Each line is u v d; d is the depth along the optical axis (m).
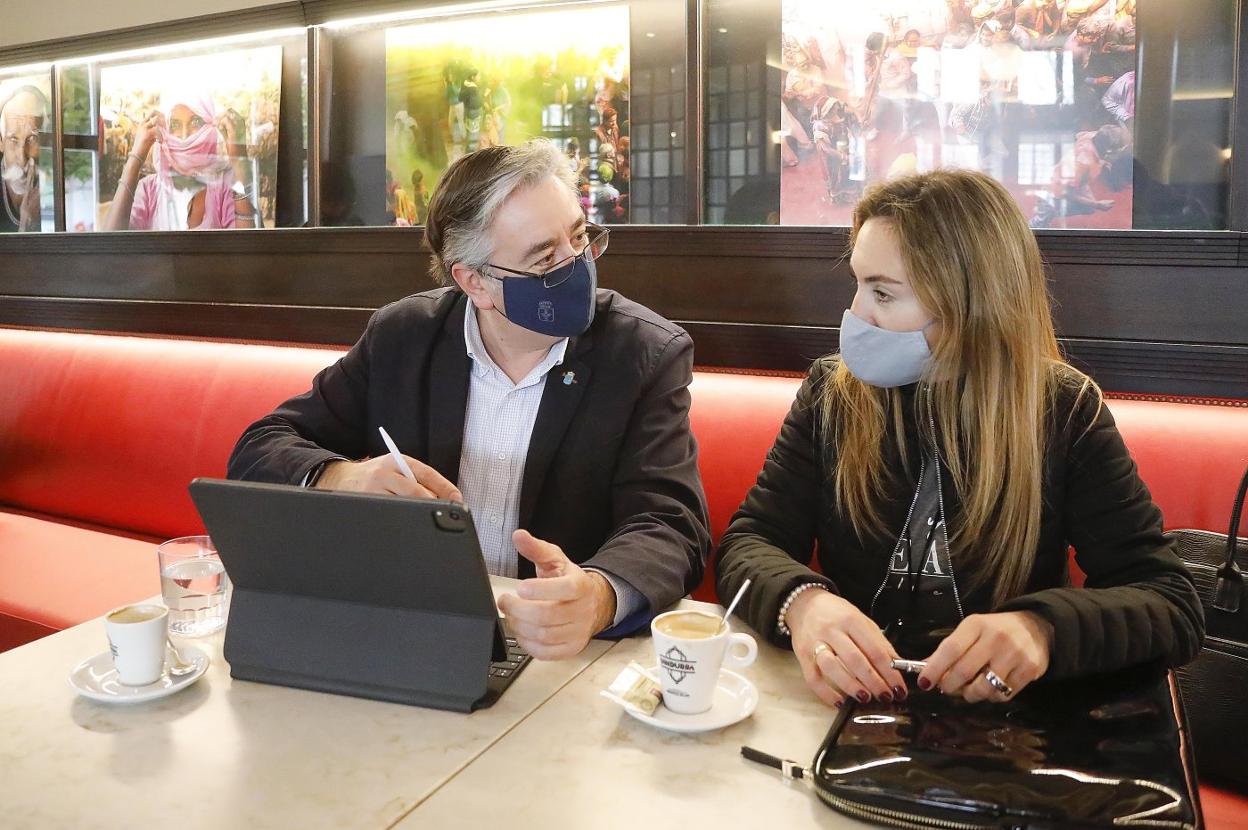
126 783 0.87
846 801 0.82
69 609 2.14
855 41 2.22
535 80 2.61
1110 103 2.02
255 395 2.57
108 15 3.26
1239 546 1.43
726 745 0.94
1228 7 1.92
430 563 0.99
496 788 0.86
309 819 0.81
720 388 2.06
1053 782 0.83
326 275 2.94
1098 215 2.05
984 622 1.05
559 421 1.62
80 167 3.39
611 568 1.24
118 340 2.96
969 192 1.31
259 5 2.96
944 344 1.29
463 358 1.68
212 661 1.15
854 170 2.25
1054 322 2.07
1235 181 1.92
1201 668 1.39
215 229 3.12
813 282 2.29
